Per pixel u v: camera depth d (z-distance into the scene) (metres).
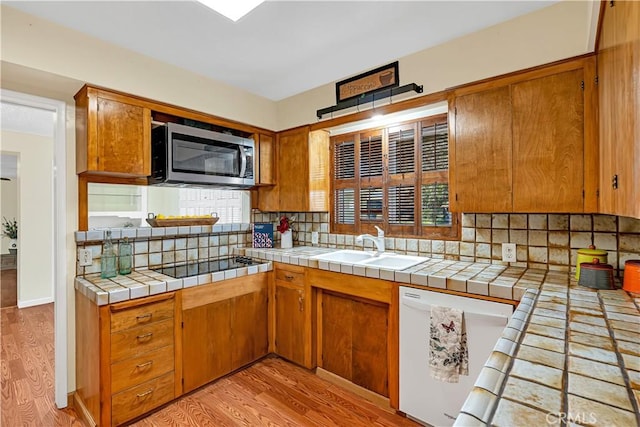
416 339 1.78
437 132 2.36
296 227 3.24
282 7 1.62
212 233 2.75
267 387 2.20
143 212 2.80
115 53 1.95
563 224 1.83
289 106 2.89
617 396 0.64
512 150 1.74
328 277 2.22
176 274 2.16
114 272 2.07
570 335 0.95
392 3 1.60
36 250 3.99
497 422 0.57
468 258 2.16
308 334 2.36
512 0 1.59
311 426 1.80
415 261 2.20
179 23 1.74
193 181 2.28
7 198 6.84
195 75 2.38
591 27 1.37
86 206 2.06
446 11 1.67
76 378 2.00
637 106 0.81
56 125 1.96
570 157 1.57
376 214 2.71
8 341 2.93
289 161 2.91
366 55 2.13
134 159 2.03
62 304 1.97
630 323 1.04
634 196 0.85
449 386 1.65
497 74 1.79
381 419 1.86
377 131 2.70
